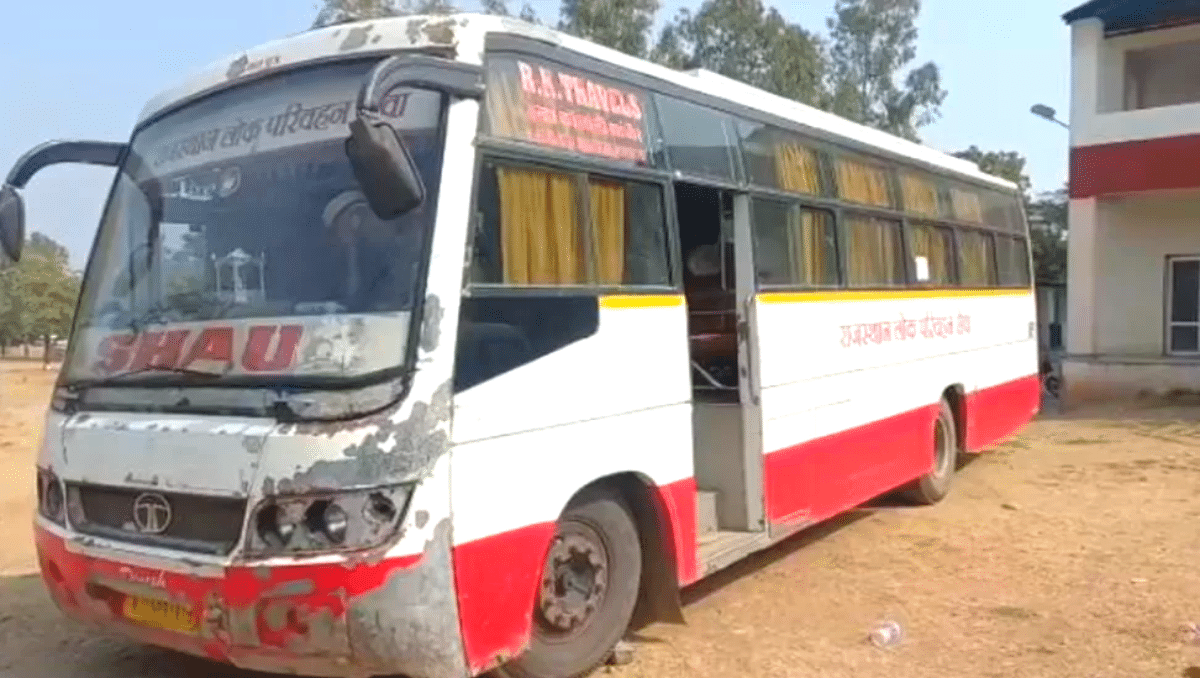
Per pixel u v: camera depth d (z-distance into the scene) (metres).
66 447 4.72
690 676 5.30
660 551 5.65
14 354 63.84
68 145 5.52
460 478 4.25
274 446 4.06
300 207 4.65
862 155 8.38
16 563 8.02
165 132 5.31
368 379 4.12
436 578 4.12
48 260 55.25
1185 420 15.50
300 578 3.98
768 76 30.98
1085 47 18.27
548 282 4.89
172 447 4.30
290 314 4.42
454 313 4.30
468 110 4.50
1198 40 18.31
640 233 5.57
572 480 4.89
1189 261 18.62
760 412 6.58
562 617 4.95
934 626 6.12
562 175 5.05
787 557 7.75
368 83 3.89
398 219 4.39
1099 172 18.14
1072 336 18.78
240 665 4.25
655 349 5.53
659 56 31.09
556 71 5.13
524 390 4.62
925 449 9.19
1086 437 14.20
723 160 6.43
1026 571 7.27
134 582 4.35
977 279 10.77
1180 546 7.92
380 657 4.05
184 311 4.78
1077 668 5.41
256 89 5.02
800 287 7.15
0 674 5.41
